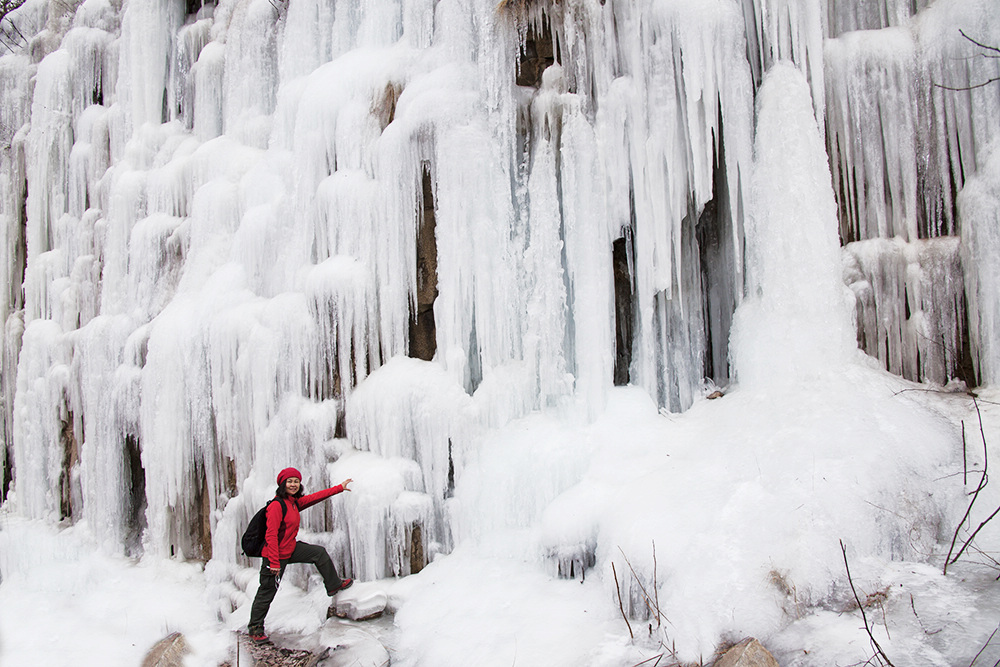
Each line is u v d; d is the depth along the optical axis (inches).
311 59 331.3
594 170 251.3
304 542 217.0
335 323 261.3
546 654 170.2
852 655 137.9
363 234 260.8
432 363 255.6
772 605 157.6
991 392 209.8
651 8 244.8
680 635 155.2
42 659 212.1
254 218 297.1
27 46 511.8
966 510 176.7
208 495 294.7
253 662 192.9
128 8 410.3
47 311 416.5
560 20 254.4
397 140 257.4
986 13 219.9
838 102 245.0
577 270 250.7
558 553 206.1
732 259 272.7
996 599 146.2
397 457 242.7
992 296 213.5
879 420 195.9
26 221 457.7
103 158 422.3
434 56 267.4
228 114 367.2
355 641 195.3
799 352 219.8
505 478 232.4
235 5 383.2
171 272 338.0
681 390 267.4
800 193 224.2
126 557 310.7
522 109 266.7
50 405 373.1
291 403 257.9
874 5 248.5
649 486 203.8
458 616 198.2
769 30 237.0
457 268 251.6
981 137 221.8
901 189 239.8
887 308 237.8
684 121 245.4
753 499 182.5
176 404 290.8
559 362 250.8
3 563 307.9
